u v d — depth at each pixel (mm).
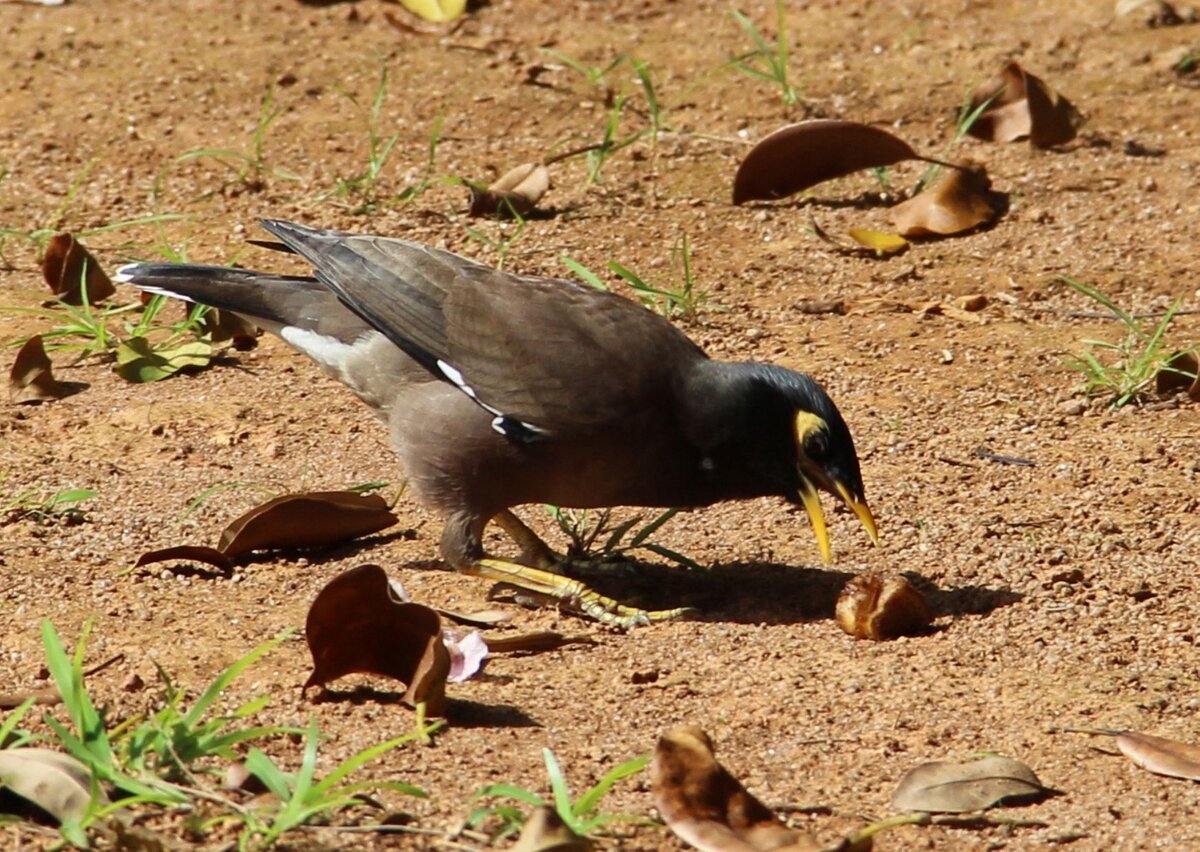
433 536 11016
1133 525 10883
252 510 10266
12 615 9383
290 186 16250
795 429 9883
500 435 10047
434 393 10359
